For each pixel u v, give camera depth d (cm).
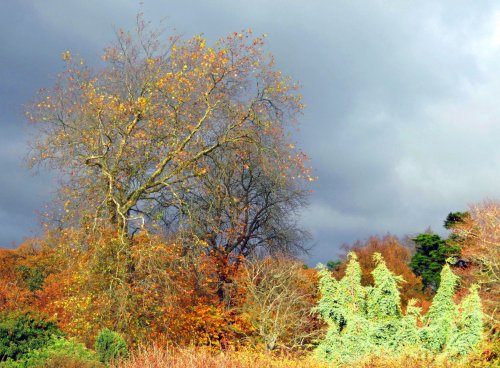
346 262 4369
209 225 2817
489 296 2931
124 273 2136
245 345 2481
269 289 2644
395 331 1662
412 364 1286
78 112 2305
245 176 3158
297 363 1611
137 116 2317
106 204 2255
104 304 2061
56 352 1468
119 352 1506
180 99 2394
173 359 1385
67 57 2294
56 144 2258
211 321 2459
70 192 2250
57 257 2270
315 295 2798
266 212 3297
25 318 1588
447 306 1742
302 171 2695
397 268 4303
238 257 3028
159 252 2220
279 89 2511
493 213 3531
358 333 1658
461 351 1527
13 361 1405
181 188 2489
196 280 2641
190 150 2486
